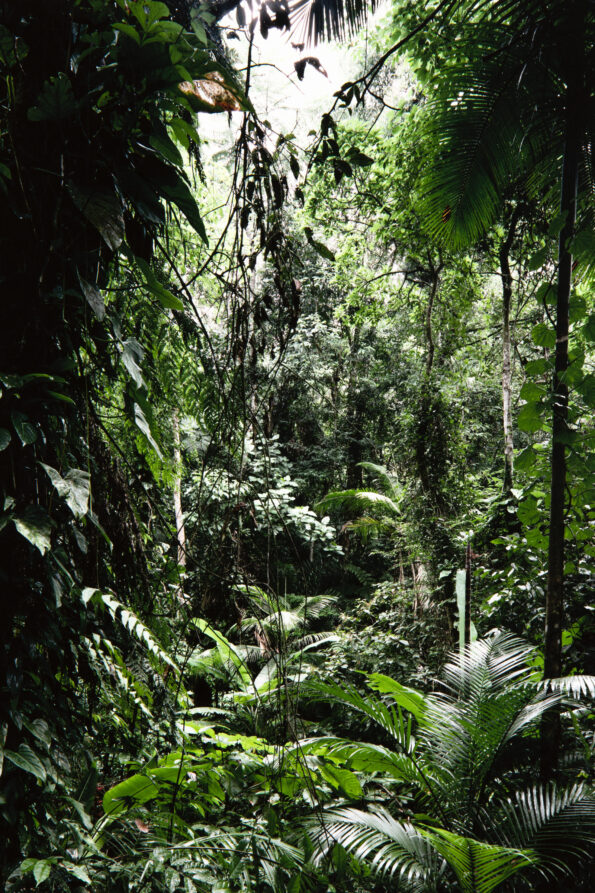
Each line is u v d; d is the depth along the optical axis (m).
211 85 1.30
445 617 6.21
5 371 1.12
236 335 1.66
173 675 2.11
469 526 6.33
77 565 1.58
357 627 7.20
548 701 2.82
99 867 1.48
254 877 1.89
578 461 2.90
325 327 8.94
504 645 3.68
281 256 1.62
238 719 3.61
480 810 3.11
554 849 2.64
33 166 1.11
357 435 10.41
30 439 1.07
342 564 9.87
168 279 1.88
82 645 1.50
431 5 4.97
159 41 1.10
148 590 1.86
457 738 3.18
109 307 1.38
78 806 1.47
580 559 4.44
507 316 6.04
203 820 2.48
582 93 2.84
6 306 1.12
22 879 1.22
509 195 5.36
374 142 6.17
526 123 3.15
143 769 2.07
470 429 9.71
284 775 2.47
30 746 1.25
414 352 8.67
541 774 2.98
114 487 1.76
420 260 7.30
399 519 7.41
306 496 10.12
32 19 1.13
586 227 3.23
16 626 1.17
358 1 2.30
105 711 1.88
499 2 2.93
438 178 3.71
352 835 2.52
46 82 1.05
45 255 1.13
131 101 1.15
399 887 2.58
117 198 1.15
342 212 7.02
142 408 1.58
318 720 5.16
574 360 2.93
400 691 3.41
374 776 3.65
